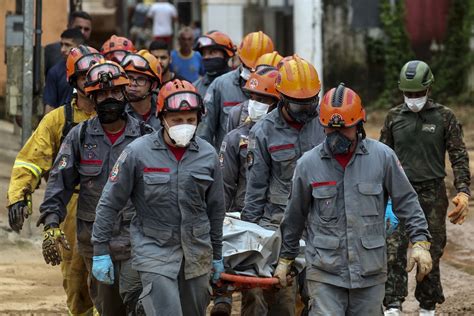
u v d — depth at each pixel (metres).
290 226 12.85
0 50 33.47
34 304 17.56
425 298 16.91
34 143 14.51
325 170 12.49
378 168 12.52
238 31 45.38
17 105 24.58
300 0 39.22
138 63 15.03
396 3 44.75
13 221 14.32
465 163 16.66
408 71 16.61
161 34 51.75
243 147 15.70
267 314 14.27
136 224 12.82
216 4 45.28
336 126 12.24
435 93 44.94
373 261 12.42
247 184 14.84
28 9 22.70
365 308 12.48
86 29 24.95
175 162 12.64
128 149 12.66
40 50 24.34
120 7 52.59
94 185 13.80
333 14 44.59
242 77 18.77
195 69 30.02
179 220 12.66
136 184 12.70
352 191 12.44
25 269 20.08
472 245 22.77
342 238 12.41
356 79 44.91
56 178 13.73
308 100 14.35
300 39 39.25
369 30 44.88
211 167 12.76
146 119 15.29
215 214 12.96
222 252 13.65
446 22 44.91
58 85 21.12
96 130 13.77
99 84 13.45
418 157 16.80
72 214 14.81
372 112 43.97
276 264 13.80
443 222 16.89
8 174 26.22
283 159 14.55
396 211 12.73
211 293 13.34
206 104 18.97
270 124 14.69
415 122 16.80
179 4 54.12
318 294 12.46
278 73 14.62
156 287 12.52
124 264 13.27
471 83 44.84
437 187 16.83
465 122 40.16
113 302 13.93
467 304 18.28
